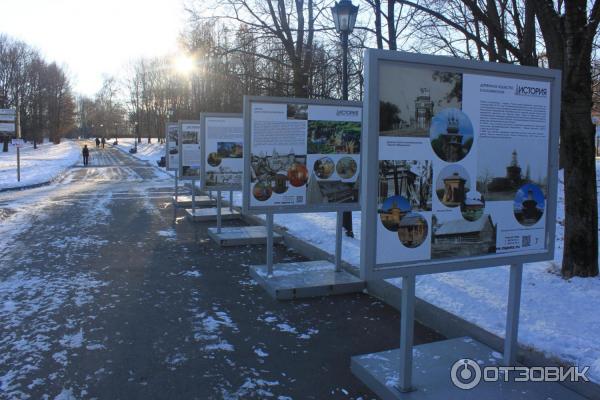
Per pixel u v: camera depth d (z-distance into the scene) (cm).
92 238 1011
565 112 552
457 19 1155
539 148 378
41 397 365
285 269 705
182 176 1285
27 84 8062
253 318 541
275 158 656
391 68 329
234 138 1016
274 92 1414
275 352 450
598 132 3984
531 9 757
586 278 554
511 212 371
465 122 353
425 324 516
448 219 351
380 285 615
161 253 875
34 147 7394
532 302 497
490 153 362
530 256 378
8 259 815
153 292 635
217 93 2027
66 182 2661
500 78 361
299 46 1334
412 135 337
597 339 408
